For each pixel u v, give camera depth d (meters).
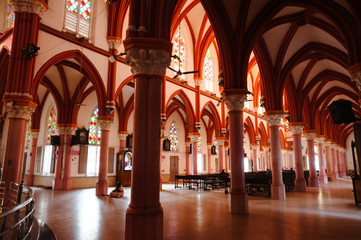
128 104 22.38
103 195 14.22
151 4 6.86
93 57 14.68
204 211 9.64
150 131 6.27
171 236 6.18
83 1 14.92
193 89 21.66
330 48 14.59
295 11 12.66
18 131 10.30
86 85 18.58
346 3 9.58
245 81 10.77
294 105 18.39
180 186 21.23
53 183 17.80
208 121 31.48
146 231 5.70
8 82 10.48
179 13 16.73
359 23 8.96
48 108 21.61
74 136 18.48
